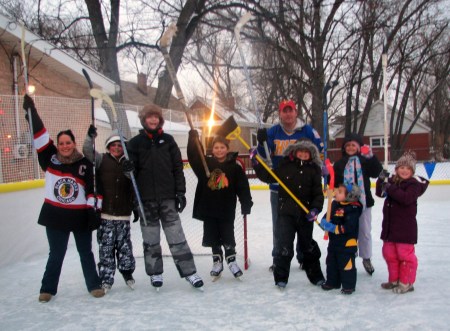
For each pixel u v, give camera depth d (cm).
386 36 2300
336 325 322
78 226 398
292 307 363
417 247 562
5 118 682
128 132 898
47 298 396
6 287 450
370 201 452
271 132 470
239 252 575
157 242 421
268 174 426
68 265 533
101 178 421
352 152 458
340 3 1895
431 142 3694
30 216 582
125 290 428
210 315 351
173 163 425
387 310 348
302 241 418
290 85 2527
